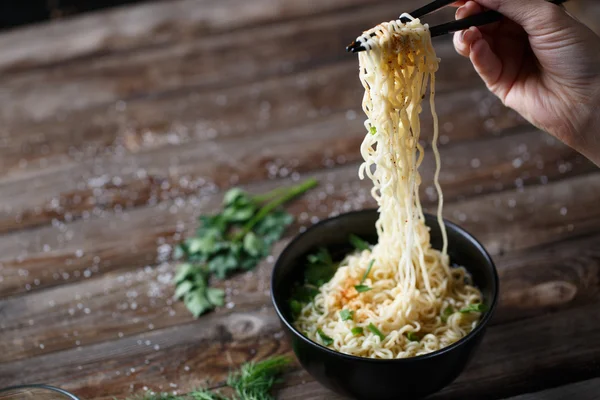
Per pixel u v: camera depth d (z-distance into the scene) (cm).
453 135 94
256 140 96
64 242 85
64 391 62
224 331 75
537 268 78
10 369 73
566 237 81
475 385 68
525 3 64
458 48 71
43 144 98
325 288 70
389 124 62
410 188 65
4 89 107
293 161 93
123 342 74
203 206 88
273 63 107
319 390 69
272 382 69
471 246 69
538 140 92
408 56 61
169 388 70
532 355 70
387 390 62
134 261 82
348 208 87
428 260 70
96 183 92
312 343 61
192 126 99
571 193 85
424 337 66
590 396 66
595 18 104
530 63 72
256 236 84
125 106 103
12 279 81
